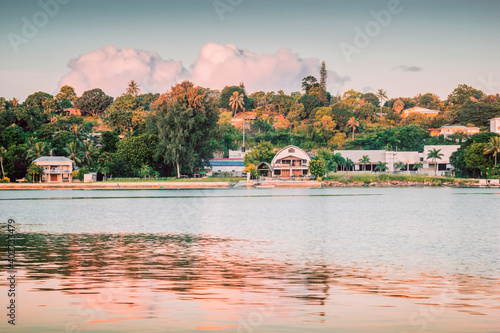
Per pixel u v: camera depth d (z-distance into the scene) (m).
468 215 97.50
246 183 189.50
